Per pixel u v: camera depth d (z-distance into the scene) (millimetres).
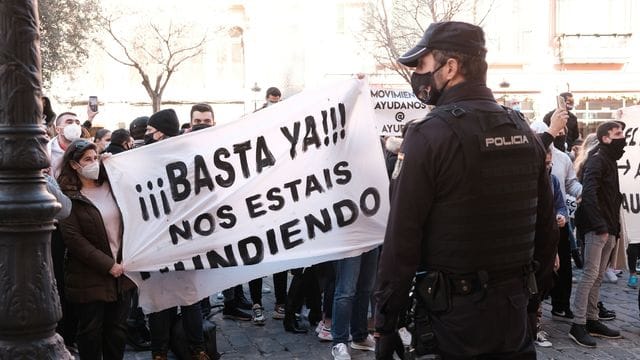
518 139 2795
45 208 3611
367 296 6035
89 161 4832
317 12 31500
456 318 2715
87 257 4629
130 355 6195
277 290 7406
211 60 33125
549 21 29672
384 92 8797
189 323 5539
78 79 31766
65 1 25406
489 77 29562
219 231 5254
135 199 5086
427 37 2898
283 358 6000
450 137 2682
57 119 6848
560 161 7383
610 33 29672
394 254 2719
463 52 2826
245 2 32719
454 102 2826
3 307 3576
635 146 7336
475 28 2871
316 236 5375
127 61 29891
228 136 5320
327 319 6527
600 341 6492
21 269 3580
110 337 4879
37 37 3639
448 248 2709
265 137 5379
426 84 2938
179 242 5160
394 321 2801
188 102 33000
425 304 2779
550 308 7895
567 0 29703
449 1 23406
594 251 6332
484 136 2703
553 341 6496
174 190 5188
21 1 3551
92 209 4773
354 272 5711
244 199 5312
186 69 33094
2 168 3559
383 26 24109
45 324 3645
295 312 6852
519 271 2828
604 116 30031
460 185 2680
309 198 5395
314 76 31688
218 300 8695
